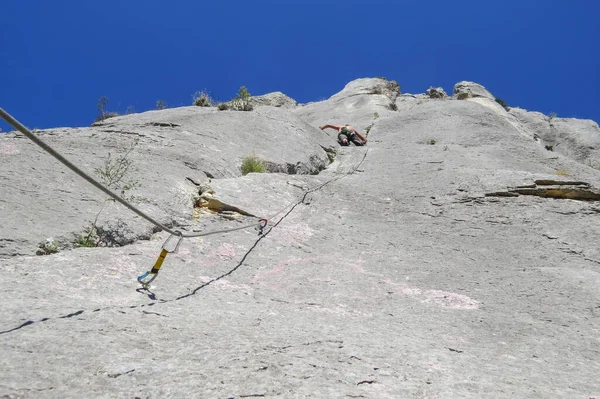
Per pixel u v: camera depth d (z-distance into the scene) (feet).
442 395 9.66
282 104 109.40
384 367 10.77
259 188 29.32
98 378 8.99
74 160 25.17
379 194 33.78
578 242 25.17
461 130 59.36
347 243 23.93
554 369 12.51
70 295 13.37
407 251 23.49
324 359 10.78
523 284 19.60
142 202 22.58
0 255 15.80
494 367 12.12
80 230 18.63
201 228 22.84
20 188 20.48
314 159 44.60
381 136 62.28
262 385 9.17
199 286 16.22
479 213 29.73
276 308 15.37
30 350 9.62
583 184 32.30
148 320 12.17
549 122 100.48
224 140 39.06
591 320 16.39
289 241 22.91
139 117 48.37
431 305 17.25
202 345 11.00
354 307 16.47
